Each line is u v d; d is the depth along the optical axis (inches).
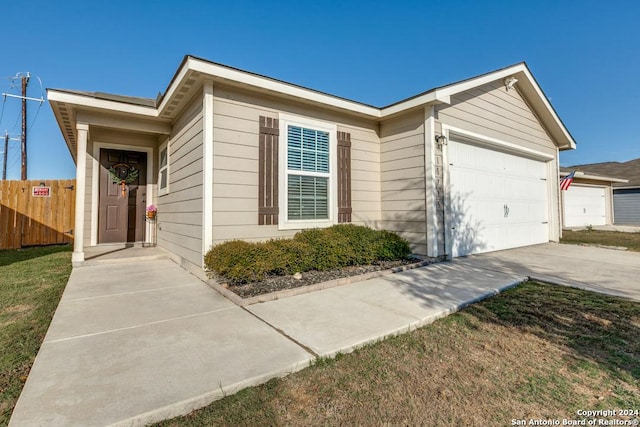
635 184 612.1
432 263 221.0
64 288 156.6
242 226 184.5
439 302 135.2
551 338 103.0
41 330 105.2
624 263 225.6
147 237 279.7
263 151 194.2
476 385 75.9
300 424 61.6
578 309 130.0
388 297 142.9
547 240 355.3
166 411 62.6
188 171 200.5
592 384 76.7
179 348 90.5
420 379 78.2
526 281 177.2
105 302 133.5
